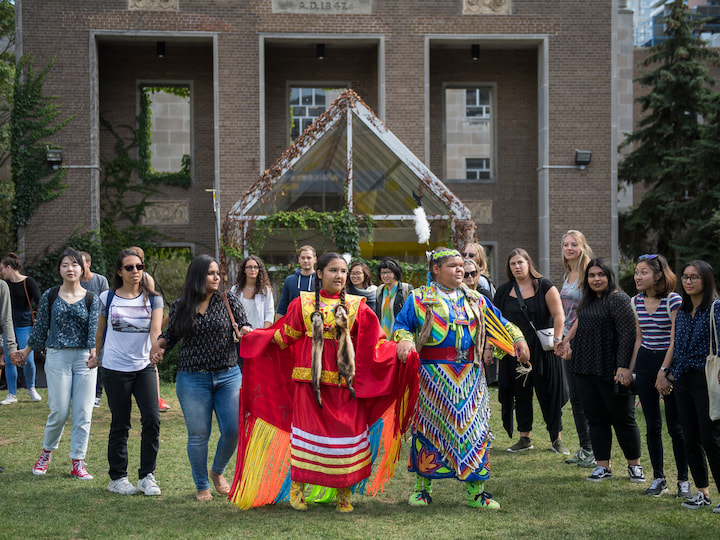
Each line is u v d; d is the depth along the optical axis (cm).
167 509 520
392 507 529
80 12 1819
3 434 805
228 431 541
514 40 1923
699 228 2119
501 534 459
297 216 1336
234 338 545
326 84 2016
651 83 2577
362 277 831
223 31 1852
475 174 2089
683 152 2395
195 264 534
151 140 1998
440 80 2039
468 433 515
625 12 2925
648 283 567
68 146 1823
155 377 572
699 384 516
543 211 1945
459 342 520
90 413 624
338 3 1880
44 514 504
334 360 511
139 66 1966
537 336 702
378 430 533
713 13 4562
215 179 1842
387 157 1329
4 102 2311
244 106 1855
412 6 1891
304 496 543
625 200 2923
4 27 2431
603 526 477
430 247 1438
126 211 1955
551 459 692
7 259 1030
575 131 1931
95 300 618
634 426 605
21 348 1029
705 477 527
